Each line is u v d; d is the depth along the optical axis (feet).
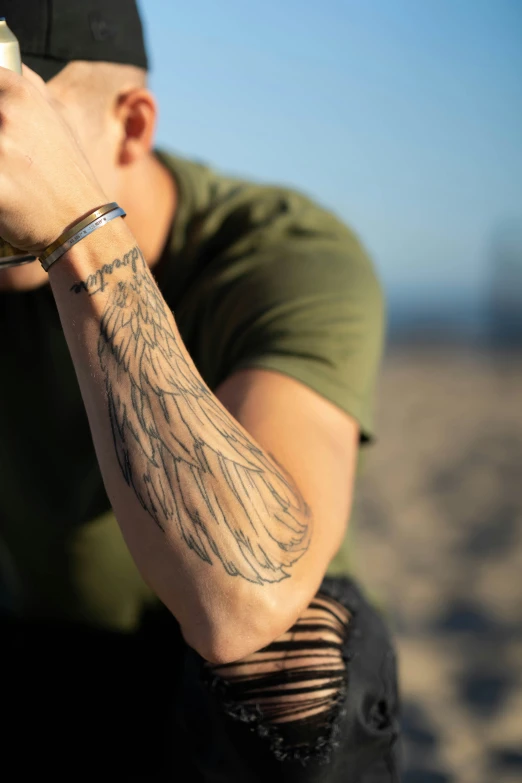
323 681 3.31
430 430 22.15
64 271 2.98
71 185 2.96
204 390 3.10
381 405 27.91
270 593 2.97
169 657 4.39
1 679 4.45
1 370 4.33
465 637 8.39
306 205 4.60
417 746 6.44
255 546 2.96
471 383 33.76
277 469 3.13
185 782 3.62
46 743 4.27
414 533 12.16
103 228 3.00
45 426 4.34
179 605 3.01
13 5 3.64
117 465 3.00
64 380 4.25
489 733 6.63
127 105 4.05
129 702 4.30
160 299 3.11
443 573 10.28
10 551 4.57
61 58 3.75
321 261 4.03
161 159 4.65
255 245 4.19
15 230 2.91
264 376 3.54
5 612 4.83
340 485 3.40
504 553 10.97
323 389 3.56
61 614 4.52
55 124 2.97
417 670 7.68
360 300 3.96
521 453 18.13
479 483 15.26
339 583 3.96
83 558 4.33
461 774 6.03
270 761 3.24
